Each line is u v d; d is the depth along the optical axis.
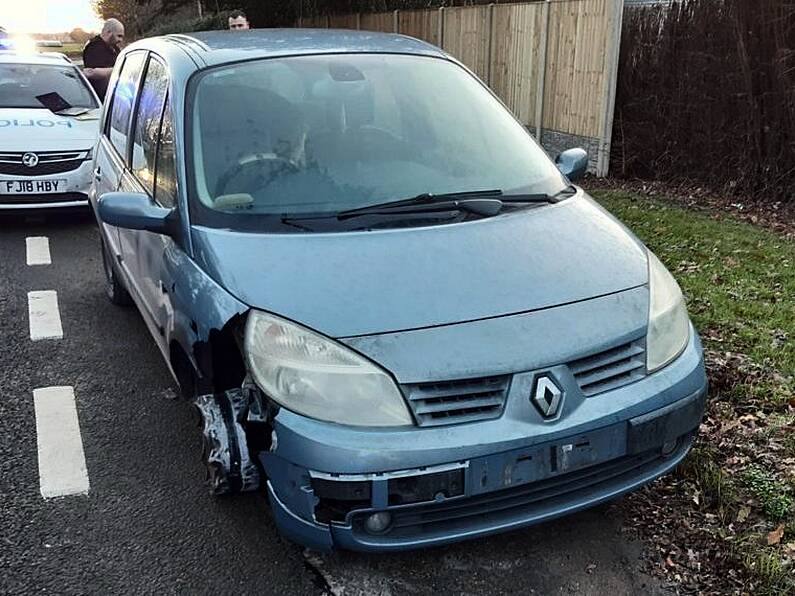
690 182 9.02
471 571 2.87
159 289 3.56
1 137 7.54
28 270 6.54
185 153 3.39
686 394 2.80
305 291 2.69
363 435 2.44
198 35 4.33
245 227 3.07
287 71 3.74
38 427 3.94
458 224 3.09
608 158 9.79
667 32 8.95
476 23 12.41
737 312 5.11
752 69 8.02
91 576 2.87
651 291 2.95
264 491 3.09
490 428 2.48
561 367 2.58
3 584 2.82
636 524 3.09
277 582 2.83
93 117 8.27
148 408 4.14
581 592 2.76
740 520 3.05
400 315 2.61
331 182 3.32
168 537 3.08
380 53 4.05
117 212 3.28
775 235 7.04
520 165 3.70
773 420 3.74
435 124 3.76
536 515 2.61
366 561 2.93
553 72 10.64
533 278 2.82
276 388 2.55
